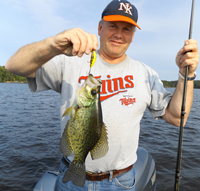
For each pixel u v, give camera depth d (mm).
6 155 5492
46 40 1477
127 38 2113
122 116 2070
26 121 9922
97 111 1697
